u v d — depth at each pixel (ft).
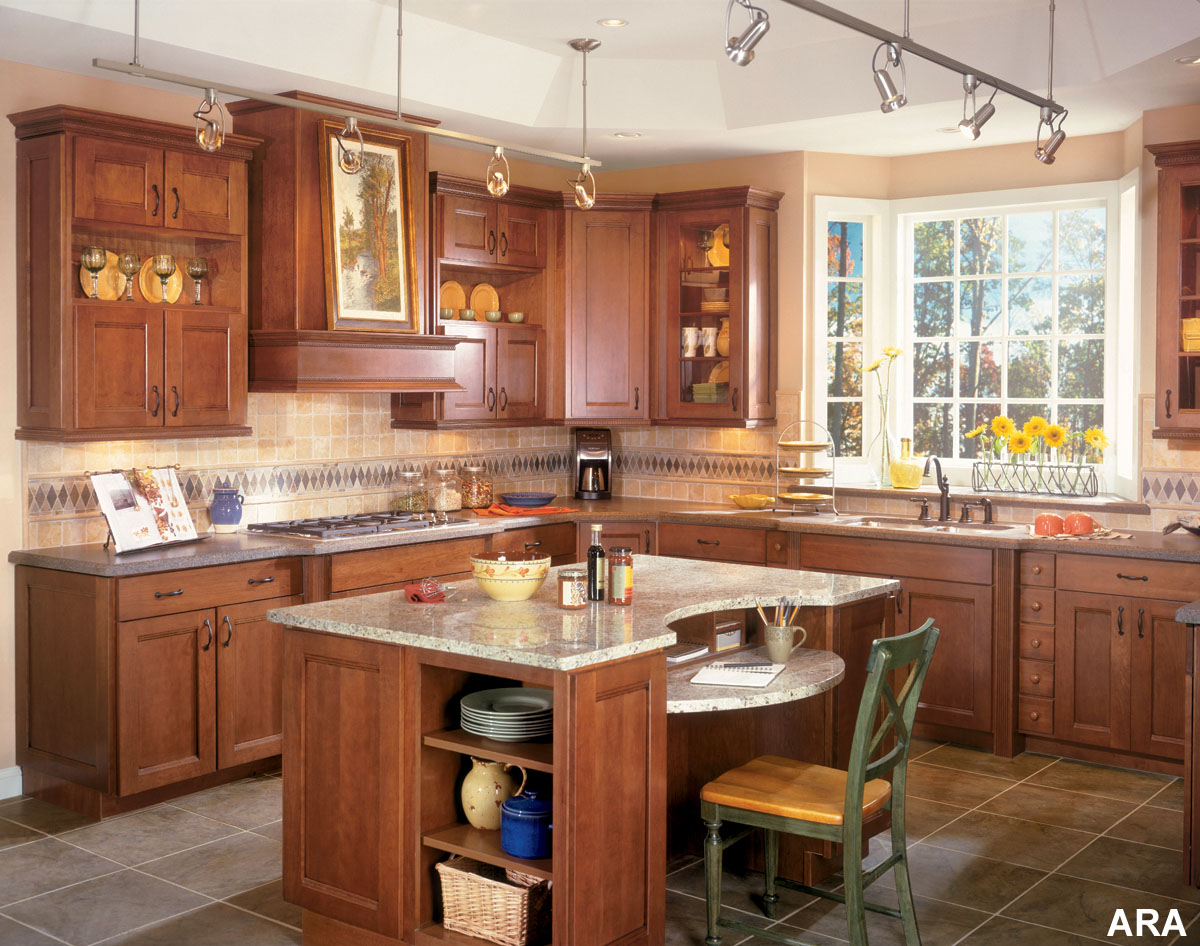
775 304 21.54
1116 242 19.58
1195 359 17.04
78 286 15.56
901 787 11.10
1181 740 16.44
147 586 14.62
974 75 13.85
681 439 23.16
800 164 21.17
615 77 18.98
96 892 12.55
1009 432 19.67
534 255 21.34
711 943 11.09
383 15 16.05
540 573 12.09
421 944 10.55
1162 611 16.46
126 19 13.96
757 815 10.72
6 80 15.15
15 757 15.69
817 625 12.81
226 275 16.67
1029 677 17.61
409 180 18.13
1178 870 13.23
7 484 15.39
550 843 10.20
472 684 11.27
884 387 21.88
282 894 12.34
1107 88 16.60
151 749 14.79
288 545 16.25
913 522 19.71
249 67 15.47
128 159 15.20
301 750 11.36
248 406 18.15
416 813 10.59
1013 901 12.36
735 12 16.33
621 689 10.02
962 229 21.29
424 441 21.12
